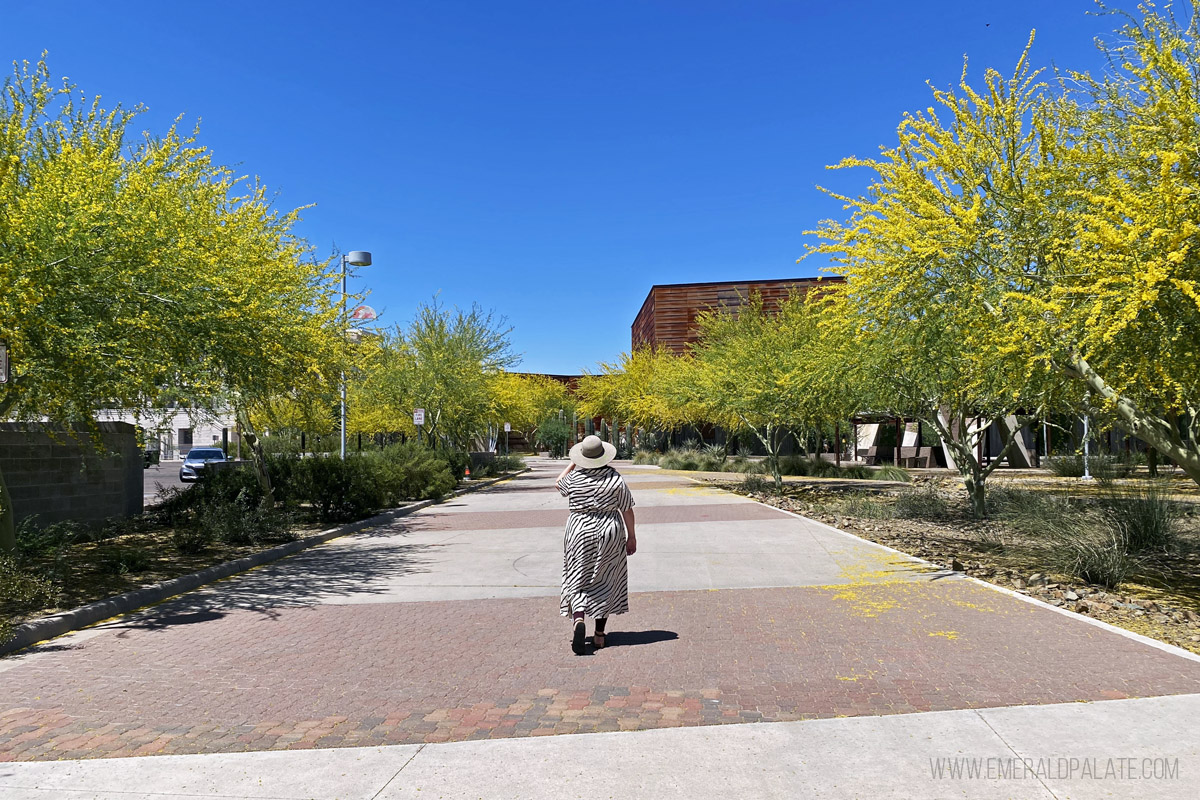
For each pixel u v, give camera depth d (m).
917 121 9.47
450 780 3.99
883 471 31.05
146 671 6.09
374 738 4.61
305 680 5.79
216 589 9.52
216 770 4.16
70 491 14.71
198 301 10.12
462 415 32.19
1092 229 7.93
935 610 7.70
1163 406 9.01
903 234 9.05
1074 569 9.59
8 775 4.14
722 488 26.45
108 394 9.73
